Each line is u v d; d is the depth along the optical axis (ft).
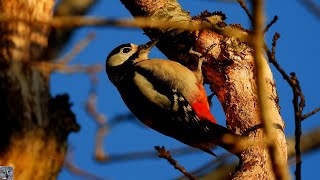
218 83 34.45
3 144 24.25
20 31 25.61
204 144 35.09
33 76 25.23
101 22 18.83
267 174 28.86
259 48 18.83
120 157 22.98
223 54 34.27
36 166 24.34
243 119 31.76
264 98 19.13
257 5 18.02
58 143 25.03
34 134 24.63
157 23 21.11
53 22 19.35
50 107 25.52
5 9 25.76
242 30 35.37
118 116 24.02
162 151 23.43
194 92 36.22
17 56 25.22
